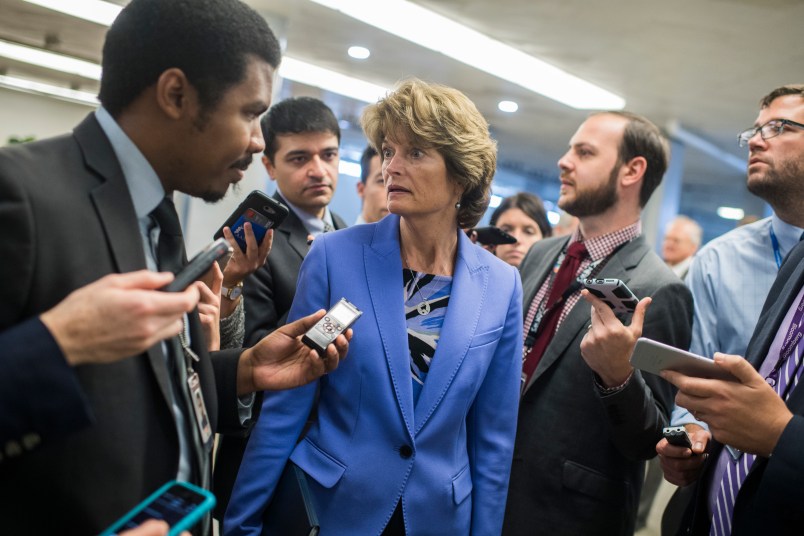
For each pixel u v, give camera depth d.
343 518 1.18
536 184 10.05
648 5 3.73
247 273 1.57
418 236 1.35
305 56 5.34
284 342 1.08
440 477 1.23
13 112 6.01
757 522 1.06
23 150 0.71
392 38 4.65
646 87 5.42
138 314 0.60
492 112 6.74
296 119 2.05
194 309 0.95
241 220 1.52
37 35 4.52
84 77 5.47
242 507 1.21
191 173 0.84
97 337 0.59
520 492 1.67
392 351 1.24
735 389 1.07
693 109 6.00
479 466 1.36
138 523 0.66
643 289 1.67
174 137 0.81
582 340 1.54
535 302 1.97
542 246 2.18
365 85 6.03
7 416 0.57
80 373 0.68
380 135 1.37
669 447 1.43
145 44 0.77
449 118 1.28
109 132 0.80
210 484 0.90
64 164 0.73
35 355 0.57
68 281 0.68
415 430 1.22
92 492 0.69
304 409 1.28
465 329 1.29
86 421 0.61
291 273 1.92
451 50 4.80
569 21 4.11
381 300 1.27
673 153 7.19
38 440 0.59
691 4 3.67
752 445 1.07
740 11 3.69
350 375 1.23
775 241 2.10
